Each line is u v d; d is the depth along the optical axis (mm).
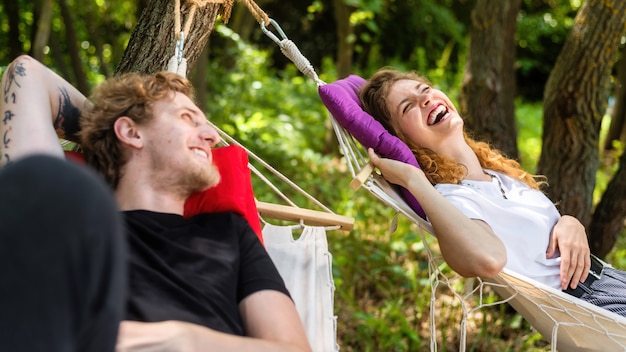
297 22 11664
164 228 1711
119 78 1829
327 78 8164
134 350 1375
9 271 844
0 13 6289
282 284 1706
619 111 7754
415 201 2426
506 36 4133
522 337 3436
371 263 4008
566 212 3500
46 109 1817
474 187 2463
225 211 1808
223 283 1652
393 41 11617
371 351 3240
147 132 1745
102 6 7254
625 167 3547
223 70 6949
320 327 1921
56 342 863
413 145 2598
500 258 2139
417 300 3543
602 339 2193
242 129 5492
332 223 2291
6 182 864
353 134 2543
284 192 5148
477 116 4113
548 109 3510
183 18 2285
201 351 1401
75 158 1883
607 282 2383
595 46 3328
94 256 888
